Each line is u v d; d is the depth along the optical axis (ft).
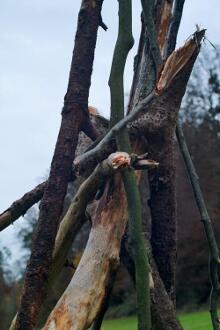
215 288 13.82
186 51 12.57
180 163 100.78
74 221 13.08
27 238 84.79
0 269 86.22
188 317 86.48
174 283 14.16
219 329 13.80
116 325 91.50
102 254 12.66
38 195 14.07
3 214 14.15
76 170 12.59
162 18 14.05
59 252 13.12
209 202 119.03
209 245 13.79
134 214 11.63
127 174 11.76
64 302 12.36
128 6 12.30
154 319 13.24
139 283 11.50
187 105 127.75
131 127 12.98
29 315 11.93
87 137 14.74
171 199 14.01
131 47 12.33
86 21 13.01
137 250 11.55
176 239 14.16
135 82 14.34
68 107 12.75
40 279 12.03
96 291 12.47
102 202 13.01
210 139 126.21
